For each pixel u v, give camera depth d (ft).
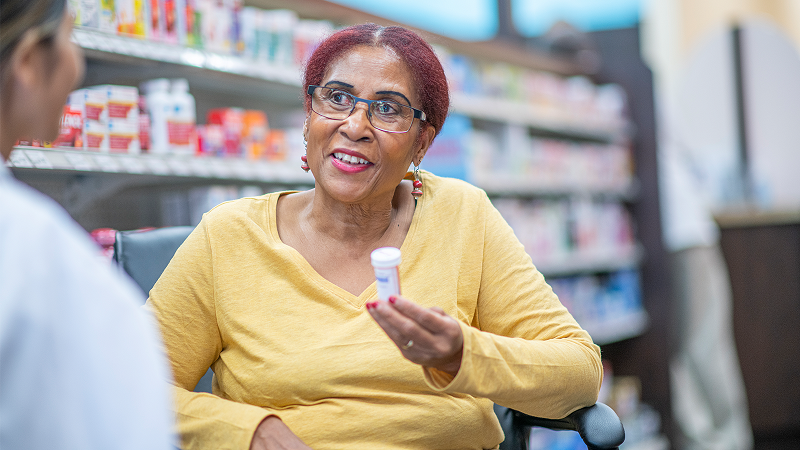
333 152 4.01
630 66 13.30
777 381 12.97
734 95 16.83
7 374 1.77
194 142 6.59
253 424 3.54
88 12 5.63
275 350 3.96
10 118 2.22
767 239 13.09
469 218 4.42
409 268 4.22
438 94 4.21
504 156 10.96
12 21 2.08
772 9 18.72
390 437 3.90
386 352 3.93
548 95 11.88
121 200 7.09
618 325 12.10
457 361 3.51
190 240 4.23
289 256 4.10
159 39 6.25
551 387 3.83
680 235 12.61
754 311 13.05
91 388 1.87
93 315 1.92
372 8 10.75
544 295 4.33
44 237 1.88
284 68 7.49
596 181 12.55
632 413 11.72
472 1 13.60
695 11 18.40
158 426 2.00
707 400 12.28
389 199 4.28
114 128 5.83
